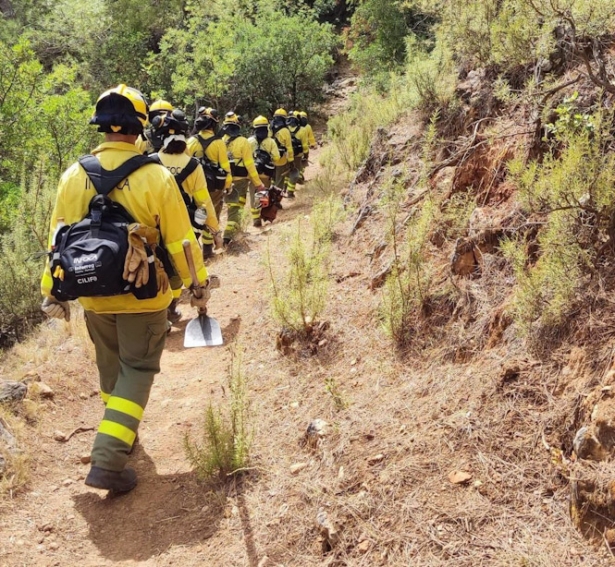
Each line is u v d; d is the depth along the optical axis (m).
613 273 3.34
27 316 7.34
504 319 3.72
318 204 7.32
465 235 4.44
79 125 13.00
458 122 6.01
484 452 3.07
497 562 2.56
